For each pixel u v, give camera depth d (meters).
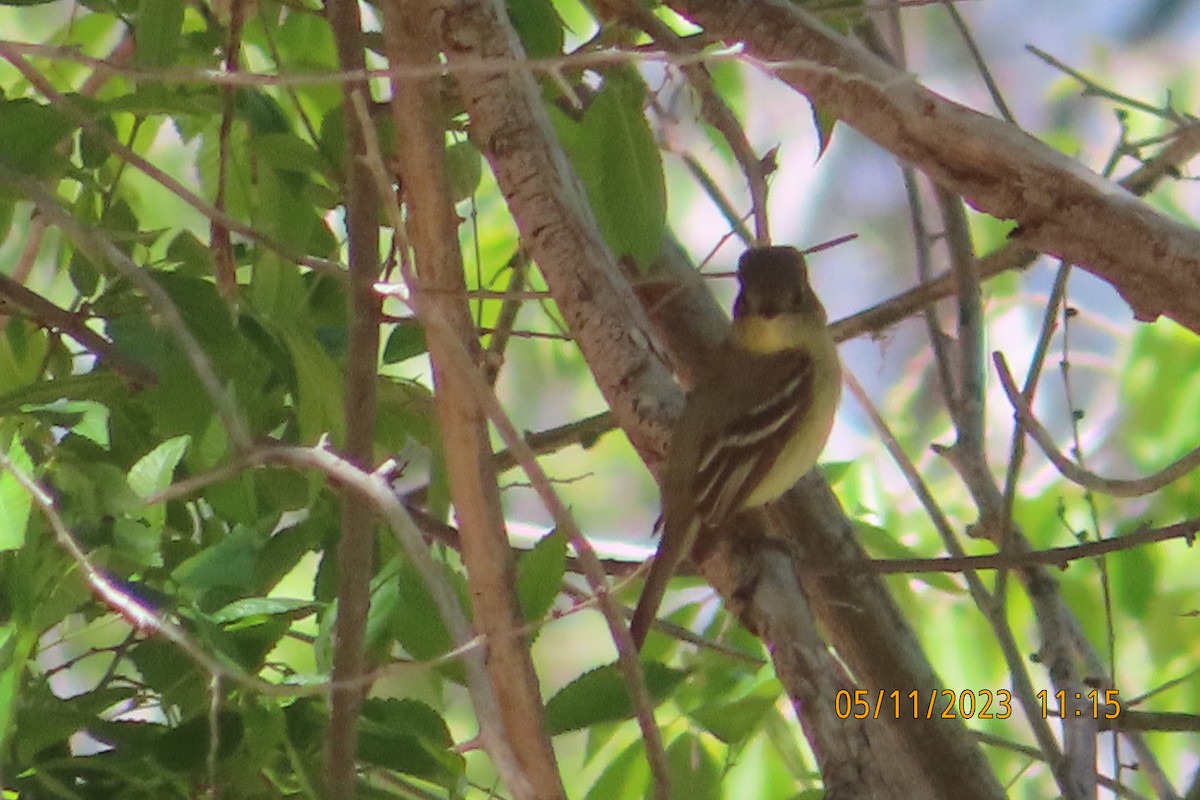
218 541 8.70
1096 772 9.80
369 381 8.68
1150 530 10.05
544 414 19.06
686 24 12.87
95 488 7.37
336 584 9.02
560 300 9.17
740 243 19.91
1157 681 13.81
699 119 12.27
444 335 6.46
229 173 10.33
